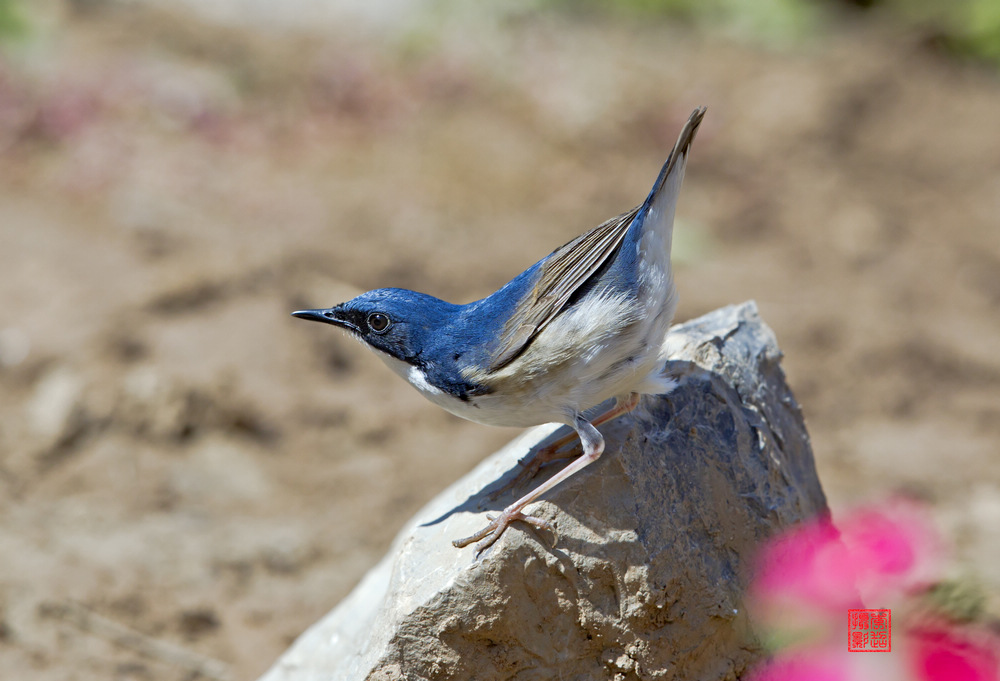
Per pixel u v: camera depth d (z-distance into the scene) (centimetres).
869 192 1956
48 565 994
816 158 2055
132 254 1517
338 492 1173
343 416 1286
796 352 1448
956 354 1466
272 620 968
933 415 1341
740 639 654
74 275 1448
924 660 727
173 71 1966
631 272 612
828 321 1520
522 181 1864
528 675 606
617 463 631
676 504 644
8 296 1390
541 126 2033
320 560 1060
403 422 1293
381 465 1221
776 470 702
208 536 1082
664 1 2514
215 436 1238
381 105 2003
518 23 2356
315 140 1905
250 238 1589
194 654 912
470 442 1270
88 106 1811
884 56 2373
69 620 928
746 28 2495
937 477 1190
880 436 1288
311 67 2088
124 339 1320
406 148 1930
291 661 751
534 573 604
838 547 750
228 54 2080
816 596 693
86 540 1045
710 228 1817
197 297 1427
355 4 2336
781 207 1897
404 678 597
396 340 648
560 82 2162
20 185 1669
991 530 1040
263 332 1378
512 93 2125
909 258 1750
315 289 1479
